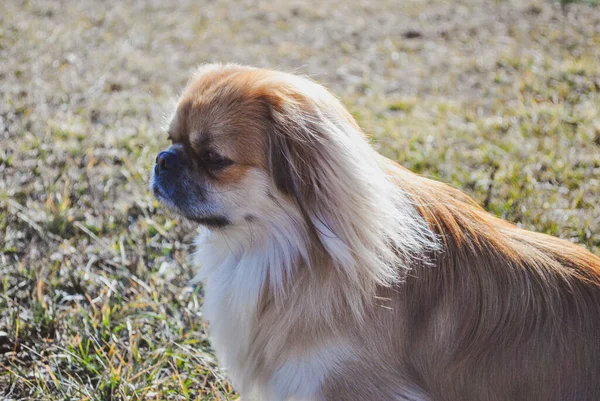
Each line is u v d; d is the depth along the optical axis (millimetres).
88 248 1270
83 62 2066
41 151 1481
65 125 1602
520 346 903
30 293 1178
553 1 2549
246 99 903
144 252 1264
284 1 2723
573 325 903
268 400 969
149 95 1849
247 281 942
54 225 1294
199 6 2660
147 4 2672
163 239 1295
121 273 1218
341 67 2074
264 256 933
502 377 910
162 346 1107
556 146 1467
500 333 907
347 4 2664
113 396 1025
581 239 1227
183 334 1133
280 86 904
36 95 1787
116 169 1448
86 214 1333
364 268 888
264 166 903
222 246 972
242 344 964
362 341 908
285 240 917
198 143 914
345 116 909
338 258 887
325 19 2518
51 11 2531
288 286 919
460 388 927
